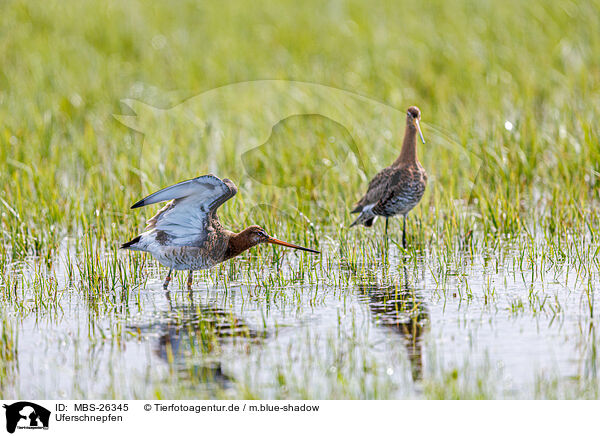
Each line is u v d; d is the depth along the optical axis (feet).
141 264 45.42
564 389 29.84
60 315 38.14
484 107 72.33
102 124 72.18
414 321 36.22
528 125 64.34
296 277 43.47
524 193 57.06
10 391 30.68
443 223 51.62
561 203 52.42
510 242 48.55
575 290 39.86
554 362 31.81
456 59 86.17
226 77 84.02
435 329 35.50
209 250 42.19
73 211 54.39
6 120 70.18
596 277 41.50
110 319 37.68
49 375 31.94
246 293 41.22
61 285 42.60
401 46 91.81
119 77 86.17
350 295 40.42
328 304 39.17
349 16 104.83
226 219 50.96
